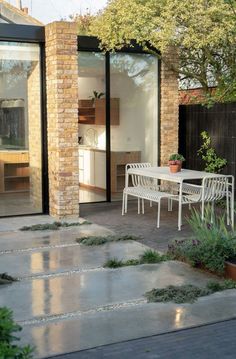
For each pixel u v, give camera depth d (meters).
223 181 8.51
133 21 9.57
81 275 5.80
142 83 10.77
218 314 4.73
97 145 10.52
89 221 8.65
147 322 4.54
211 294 5.24
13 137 8.95
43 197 9.26
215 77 11.30
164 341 4.18
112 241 7.29
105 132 10.55
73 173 8.85
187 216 9.05
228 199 8.61
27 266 6.11
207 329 4.43
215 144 10.42
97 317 4.63
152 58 10.78
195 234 6.92
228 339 4.23
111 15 9.86
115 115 10.56
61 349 4.01
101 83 10.37
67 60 8.62
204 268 5.97
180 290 5.24
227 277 5.71
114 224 8.45
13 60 8.86
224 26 9.49
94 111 10.41
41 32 8.89
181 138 11.30
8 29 8.63
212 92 11.88
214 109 10.41
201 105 10.73
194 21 9.45
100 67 10.31
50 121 8.92
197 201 8.12
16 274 5.81
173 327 4.44
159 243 7.20
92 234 7.73
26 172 9.11
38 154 9.17
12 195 9.04
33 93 9.05
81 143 10.34
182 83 12.89
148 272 5.91
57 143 8.70
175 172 8.69
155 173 8.64
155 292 5.18
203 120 10.70
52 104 8.80
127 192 9.15
